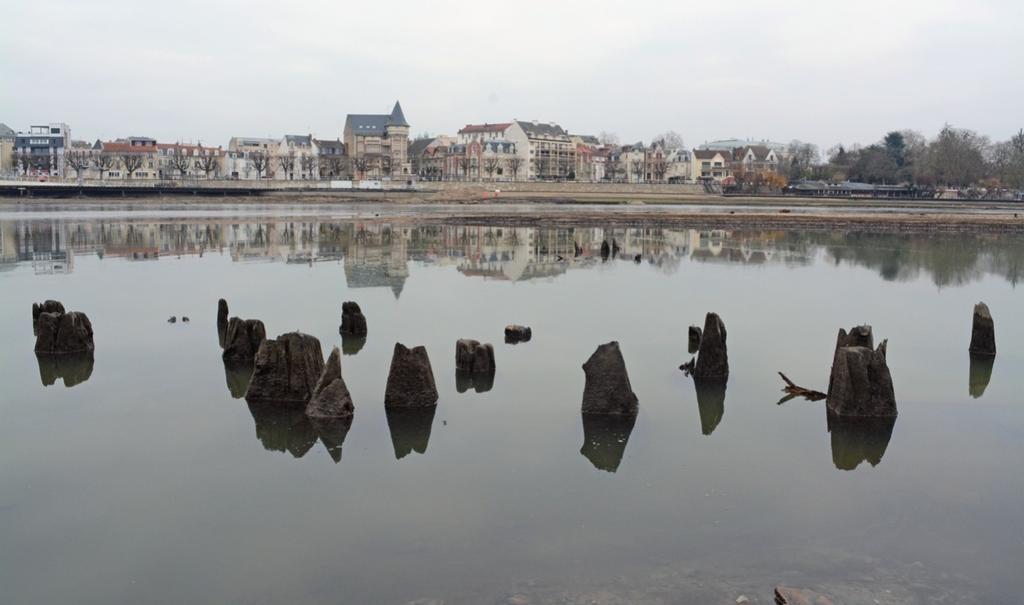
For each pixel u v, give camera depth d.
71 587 12.91
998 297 42.47
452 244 69.44
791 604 11.91
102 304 37.03
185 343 29.17
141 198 147.00
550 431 20.05
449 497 16.17
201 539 14.45
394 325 32.38
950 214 120.00
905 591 12.69
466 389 23.44
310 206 135.62
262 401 22.20
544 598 12.38
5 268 49.81
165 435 19.72
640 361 26.83
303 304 37.25
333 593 12.62
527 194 183.50
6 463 17.89
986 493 16.66
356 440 19.38
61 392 23.11
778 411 21.88
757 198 186.75
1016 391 24.00
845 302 40.03
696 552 13.92
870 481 17.20
